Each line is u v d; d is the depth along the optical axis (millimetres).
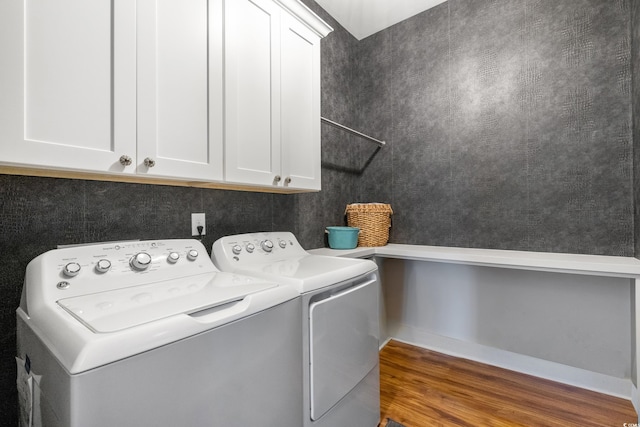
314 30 1793
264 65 1465
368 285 1435
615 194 1695
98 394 573
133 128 992
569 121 1825
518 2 1997
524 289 2018
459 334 2271
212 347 760
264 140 1461
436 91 2344
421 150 2418
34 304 813
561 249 1856
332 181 2432
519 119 1992
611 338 1746
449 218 2285
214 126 1233
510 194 2029
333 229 2146
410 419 1559
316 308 1112
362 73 2746
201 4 1197
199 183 1332
